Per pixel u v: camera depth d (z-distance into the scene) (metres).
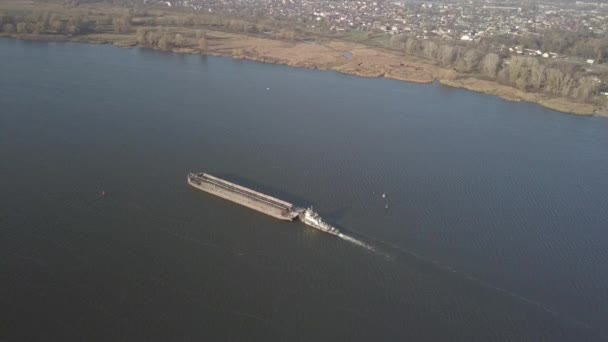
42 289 138.00
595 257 168.38
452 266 158.88
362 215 183.62
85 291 138.50
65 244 156.62
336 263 156.88
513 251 168.75
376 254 162.25
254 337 127.25
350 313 137.12
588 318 140.38
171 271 148.50
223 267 151.75
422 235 174.00
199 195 190.00
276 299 140.38
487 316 139.12
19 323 126.56
